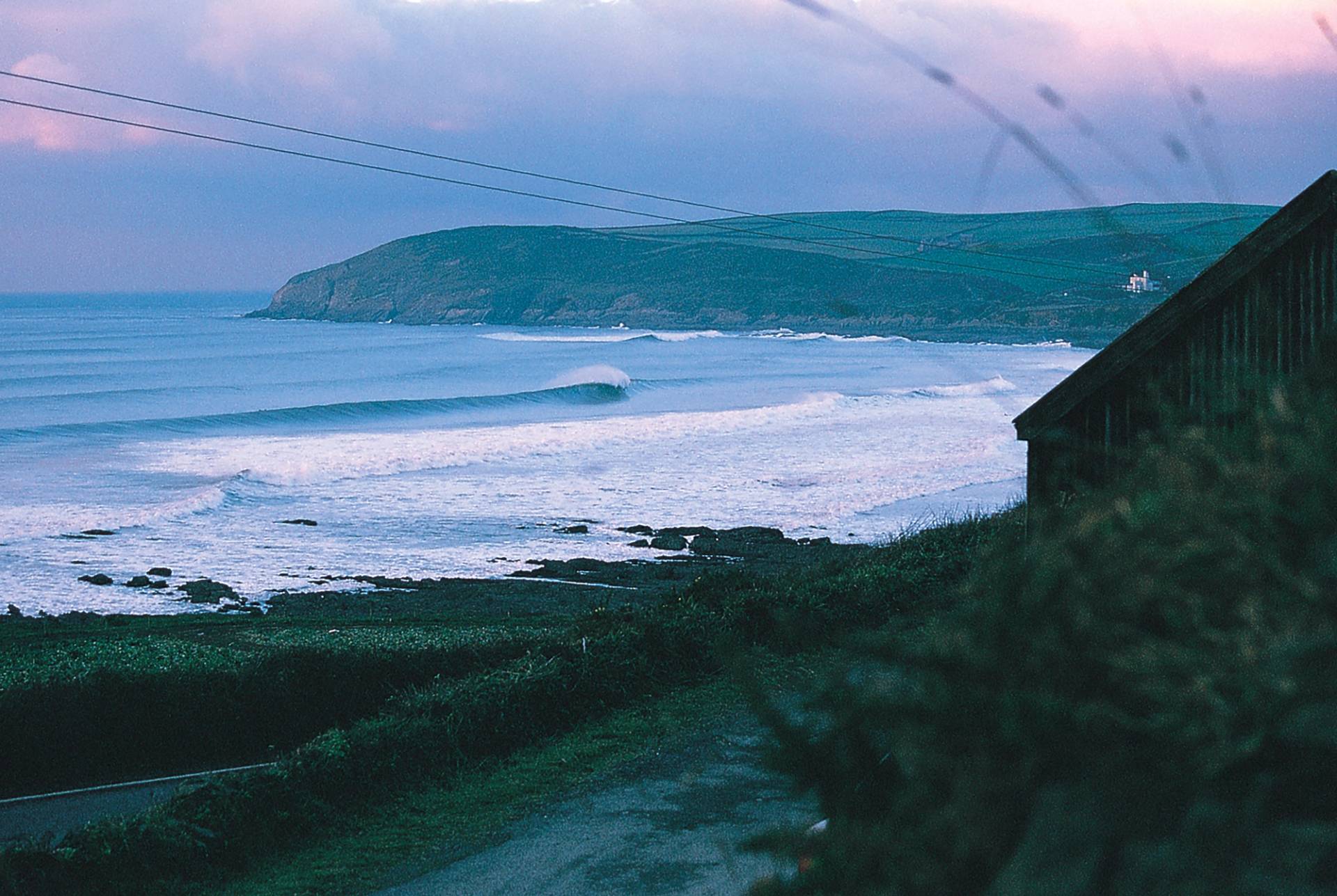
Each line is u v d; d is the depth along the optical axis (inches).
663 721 533.3
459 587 1390.3
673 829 406.6
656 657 589.9
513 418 3356.3
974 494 1980.8
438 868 390.6
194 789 430.6
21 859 367.6
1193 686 51.3
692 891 349.4
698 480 2190.0
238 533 1758.1
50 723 603.5
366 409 3368.6
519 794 456.8
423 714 506.3
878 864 55.3
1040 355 4517.7
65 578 1470.2
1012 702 54.5
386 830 430.0
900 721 58.4
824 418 3198.8
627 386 4266.7
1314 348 69.6
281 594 1363.2
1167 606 56.6
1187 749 50.1
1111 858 49.2
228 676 651.5
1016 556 62.6
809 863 57.7
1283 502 58.7
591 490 2101.4
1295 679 48.8
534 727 523.8
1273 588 55.0
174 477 2276.1
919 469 2272.4
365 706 669.3
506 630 823.7
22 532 1760.6
